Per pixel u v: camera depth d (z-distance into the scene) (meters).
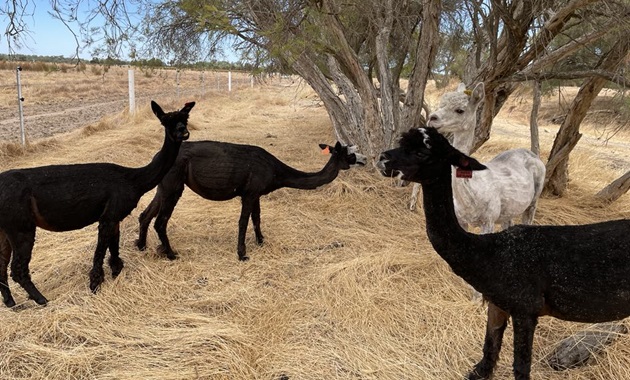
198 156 5.11
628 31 5.22
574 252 2.83
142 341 3.71
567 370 3.44
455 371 3.51
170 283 4.68
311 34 5.62
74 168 4.35
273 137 13.20
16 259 4.09
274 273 5.00
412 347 3.77
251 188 5.27
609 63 6.49
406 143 2.69
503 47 6.66
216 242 5.81
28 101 21.97
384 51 8.34
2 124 14.88
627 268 2.73
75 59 5.14
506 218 4.90
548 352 3.70
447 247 2.85
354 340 3.82
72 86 28.73
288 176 5.55
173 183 5.07
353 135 8.87
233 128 14.69
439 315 4.19
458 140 4.80
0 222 3.96
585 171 9.63
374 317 4.12
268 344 3.76
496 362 3.28
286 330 3.94
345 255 5.45
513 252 2.87
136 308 4.23
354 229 6.29
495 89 6.51
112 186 4.38
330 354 3.62
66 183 4.18
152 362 3.46
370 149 8.22
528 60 6.20
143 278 4.72
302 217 6.66
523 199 4.84
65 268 4.94
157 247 5.32
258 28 6.63
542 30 5.33
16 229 4.01
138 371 3.35
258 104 21.75
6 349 3.57
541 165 5.26
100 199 4.32
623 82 5.51
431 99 18.48
